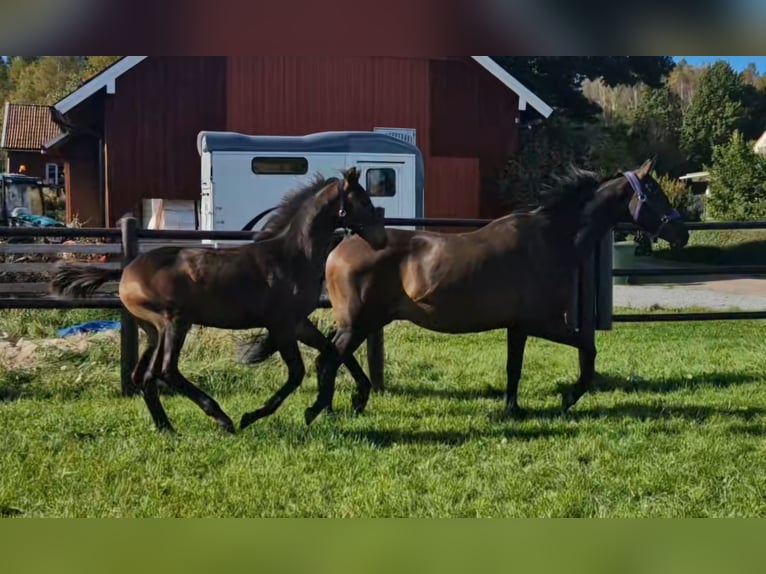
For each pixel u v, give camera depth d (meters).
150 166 19.62
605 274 7.62
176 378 5.63
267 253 5.72
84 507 4.35
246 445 5.43
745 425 5.99
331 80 20.36
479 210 21.41
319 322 8.88
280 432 5.70
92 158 24.19
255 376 7.49
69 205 24.14
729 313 8.54
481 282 5.94
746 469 5.00
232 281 5.59
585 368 6.34
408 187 15.52
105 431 5.82
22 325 10.16
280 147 15.02
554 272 6.13
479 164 21.28
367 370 7.98
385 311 6.12
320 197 5.72
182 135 19.73
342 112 20.45
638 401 6.84
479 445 5.48
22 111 43.25
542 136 24.31
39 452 5.27
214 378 7.39
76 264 6.09
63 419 6.10
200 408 6.24
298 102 20.25
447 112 21.05
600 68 30.39
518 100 21.31
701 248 24.02
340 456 5.22
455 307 5.96
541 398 6.99
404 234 6.13
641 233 7.59
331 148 15.22
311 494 4.56
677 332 11.47
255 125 20.08
